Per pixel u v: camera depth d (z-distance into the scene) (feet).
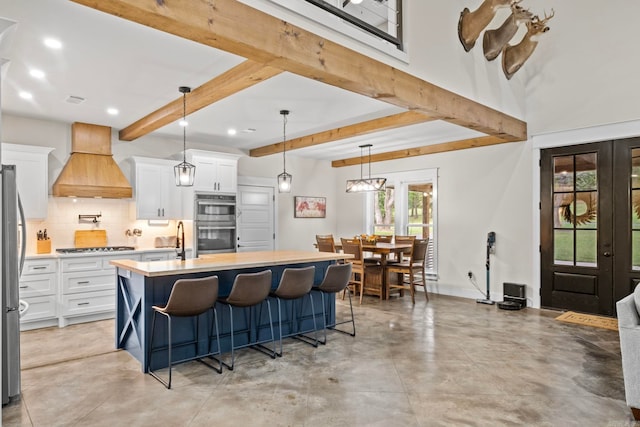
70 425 8.16
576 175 17.58
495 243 20.20
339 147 23.49
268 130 18.89
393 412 8.63
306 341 13.66
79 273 15.89
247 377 10.55
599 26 16.81
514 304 18.25
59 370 11.08
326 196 28.40
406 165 24.39
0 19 7.08
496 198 20.25
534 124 18.58
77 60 10.79
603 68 16.65
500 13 18.52
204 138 20.66
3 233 9.14
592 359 11.84
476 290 21.01
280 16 9.16
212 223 20.15
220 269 11.62
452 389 9.78
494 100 16.65
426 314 17.44
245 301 11.51
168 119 15.07
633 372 8.36
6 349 9.04
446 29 14.19
